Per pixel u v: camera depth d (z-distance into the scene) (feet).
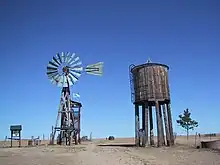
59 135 204.03
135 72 176.24
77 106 233.14
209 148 146.41
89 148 149.79
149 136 178.40
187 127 243.81
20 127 188.65
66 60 205.05
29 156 110.93
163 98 167.43
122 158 104.53
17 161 96.22
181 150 136.67
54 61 203.51
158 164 92.07
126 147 159.12
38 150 137.69
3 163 91.66
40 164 89.61
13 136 189.16
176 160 101.71
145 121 169.37
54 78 203.10
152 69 170.19
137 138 172.24
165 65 173.37
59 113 202.80
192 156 112.78
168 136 167.43
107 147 158.81
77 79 204.95
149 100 167.32
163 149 142.92
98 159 100.94
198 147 152.87
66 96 205.05
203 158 106.63
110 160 98.58
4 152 127.65
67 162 93.71
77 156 110.22
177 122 245.86
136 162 95.25
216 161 98.84
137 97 172.96
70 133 203.10
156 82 168.76
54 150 137.39
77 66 206.39
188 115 242.99
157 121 165.78
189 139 263.70
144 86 169.89
